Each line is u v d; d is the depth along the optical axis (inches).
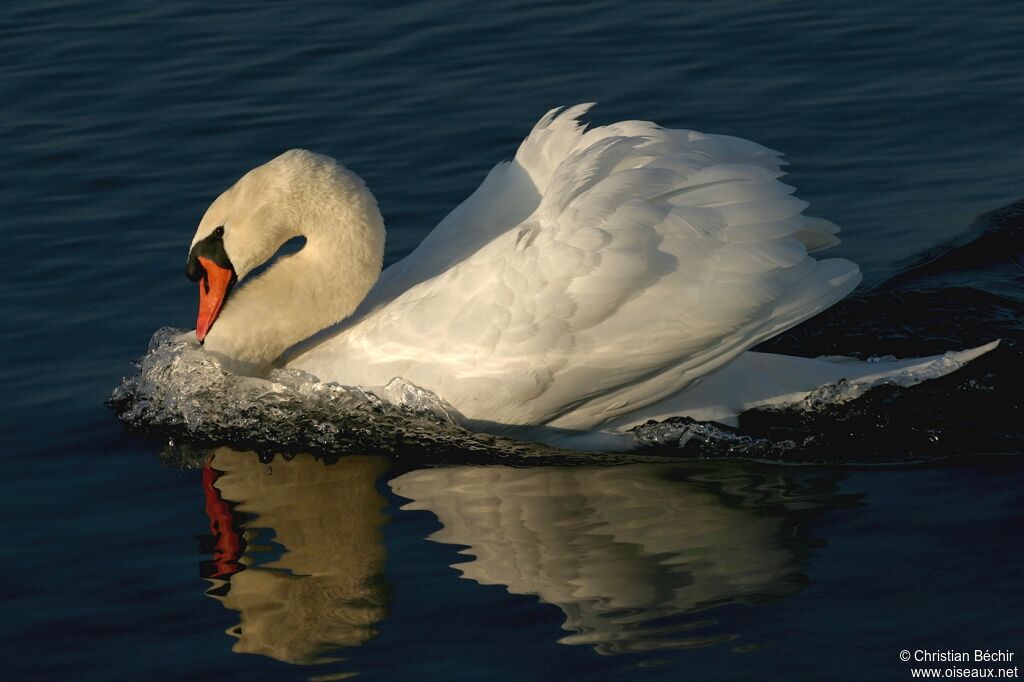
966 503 455.2
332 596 422.0
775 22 844.0
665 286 490.6
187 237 653.9
